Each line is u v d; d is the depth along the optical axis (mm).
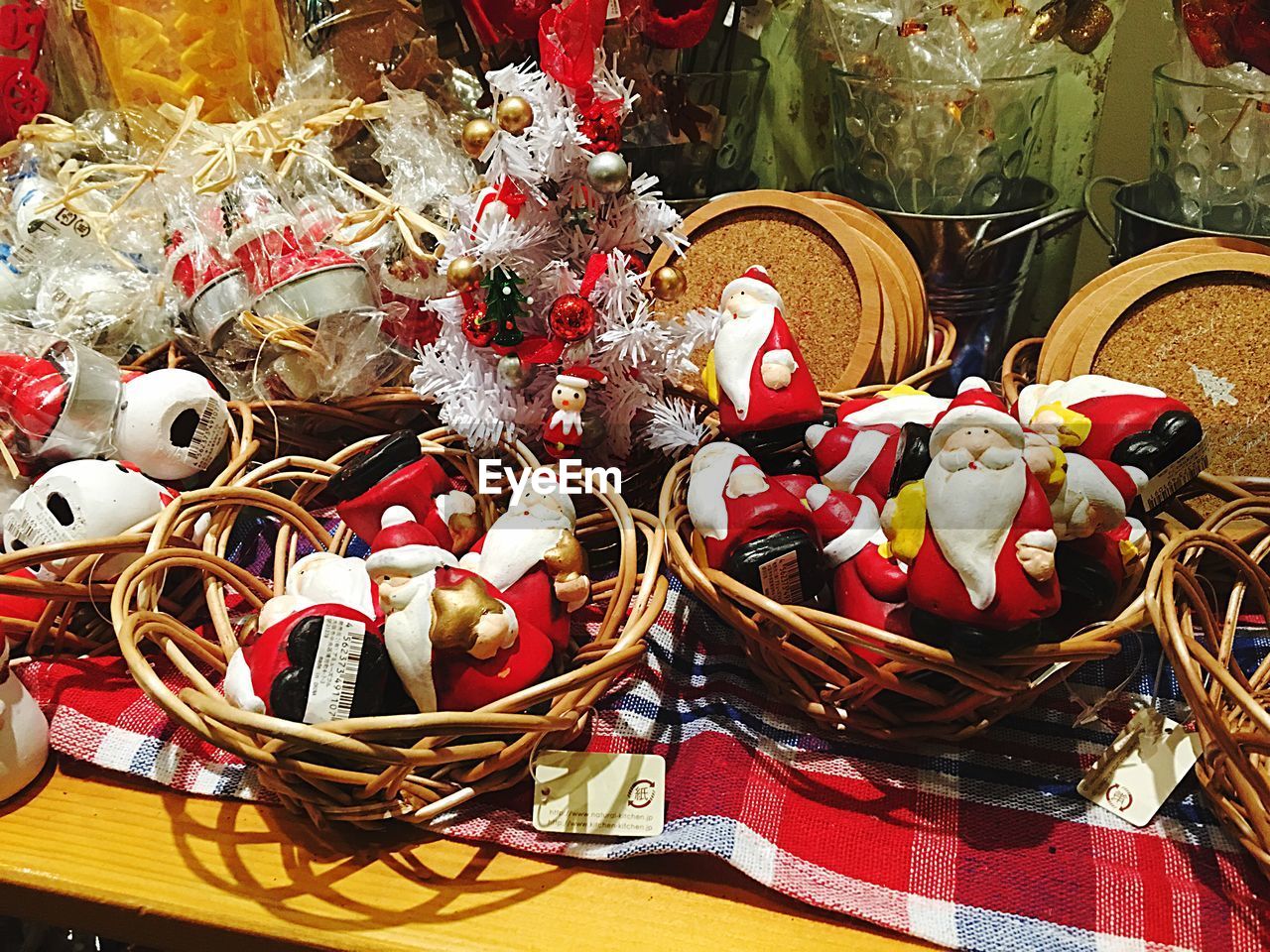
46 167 896
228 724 457
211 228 766
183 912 512
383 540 602
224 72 864
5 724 562
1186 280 753
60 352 719
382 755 462
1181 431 600
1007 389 786
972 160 855
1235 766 482
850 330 832
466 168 834
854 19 870
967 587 499
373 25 856
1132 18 893
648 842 526
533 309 690
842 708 583
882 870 523
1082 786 564
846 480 618
